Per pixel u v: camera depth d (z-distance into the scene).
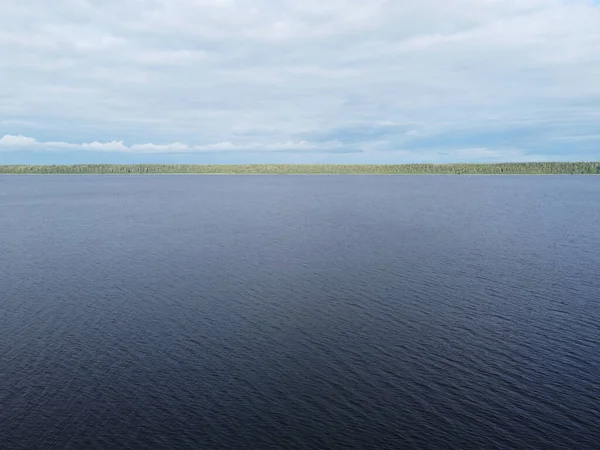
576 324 50.97
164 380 39.22
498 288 64.06
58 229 117.25
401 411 35.09
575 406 35.78
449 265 77.44
